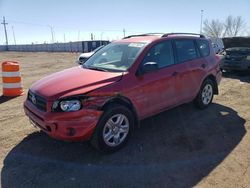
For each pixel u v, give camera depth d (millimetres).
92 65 5488
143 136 5250
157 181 3816
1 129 5664
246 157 4453
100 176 3941
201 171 4055
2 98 8328
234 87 9492
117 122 4590
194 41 6430
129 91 4684
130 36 6312
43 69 18484
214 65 6855
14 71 8523
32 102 4762
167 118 6191
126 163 4285
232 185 3723
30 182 3803
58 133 4180
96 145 4406
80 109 4160
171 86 5516
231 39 24516
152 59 5234
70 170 4094
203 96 6707
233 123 5918
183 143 4961
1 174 3988
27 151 4676
